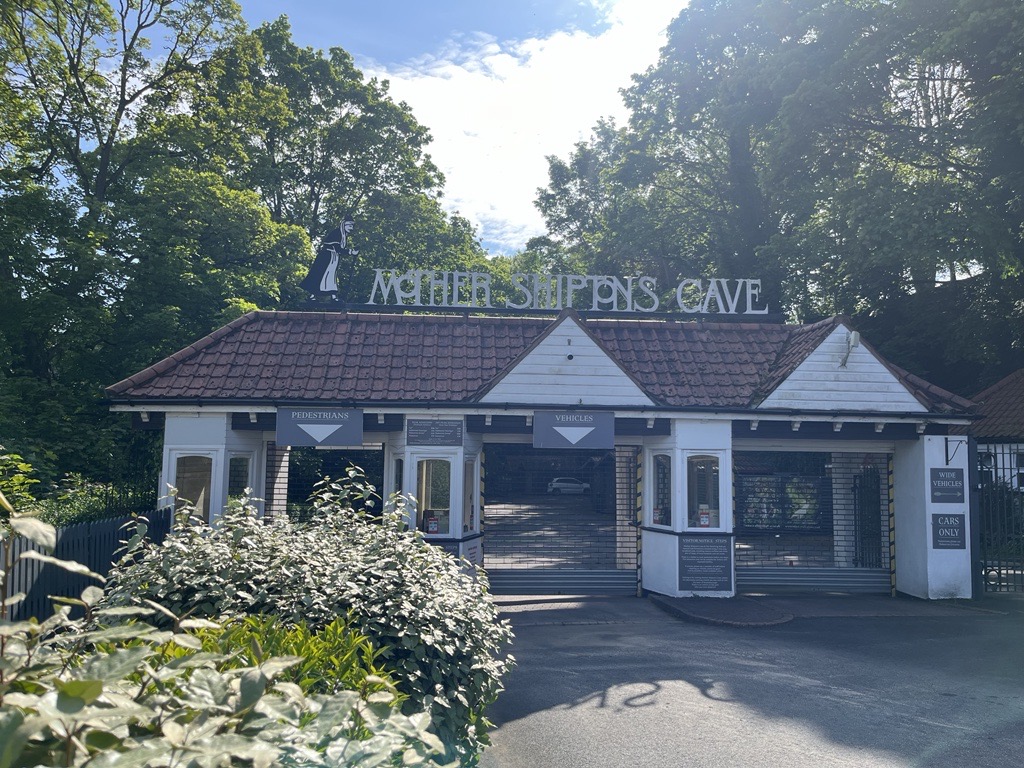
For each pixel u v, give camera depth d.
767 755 7.31
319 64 37.72
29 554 2.37
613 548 16.97
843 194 24.28
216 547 6.27
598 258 37.91
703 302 19.19
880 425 16.09
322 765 2.74
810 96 23.30
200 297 25.52
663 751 7.43
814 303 31.86
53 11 25.42
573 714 8.57
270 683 3.31
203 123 28.00
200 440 15.19
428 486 15.32
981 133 21.12
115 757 2.00
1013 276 25.67
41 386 22.64
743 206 34.00
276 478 17.25
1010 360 29.75
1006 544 16.83
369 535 7.04
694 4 33.19
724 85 28.34
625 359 16.81
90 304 24.48
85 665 2.48
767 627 13.23
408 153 39.47
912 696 9.21
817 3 24.78
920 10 21.81
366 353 16.44
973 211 21.80
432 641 5.43
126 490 16.28
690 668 10.55
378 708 3.13
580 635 12.67
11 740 1.90
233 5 28.11
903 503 16.75
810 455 18.61
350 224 18.95
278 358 16.16
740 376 16.77
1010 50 20.06
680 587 15.46
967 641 12.20
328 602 5.66
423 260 39.03
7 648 2.62
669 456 16.02
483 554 16.66
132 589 5.80
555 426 15.45
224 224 26.48
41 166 26.94
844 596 16.31
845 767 7.01
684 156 35.84
